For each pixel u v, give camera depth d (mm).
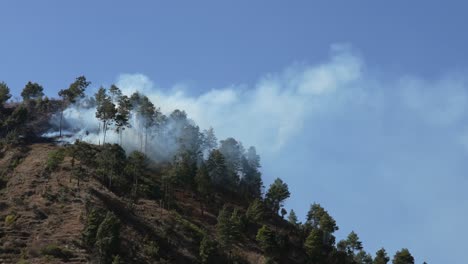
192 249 119875
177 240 120625
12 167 142250
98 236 102938
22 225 108625
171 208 140875
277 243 138875
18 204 117375
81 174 136250
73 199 121375
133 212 125812
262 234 135750
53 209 116625
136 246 109938
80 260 98500
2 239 101938
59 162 141125
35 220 111312
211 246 118000
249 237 142750
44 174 134875
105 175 140625
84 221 111562
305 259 141375
